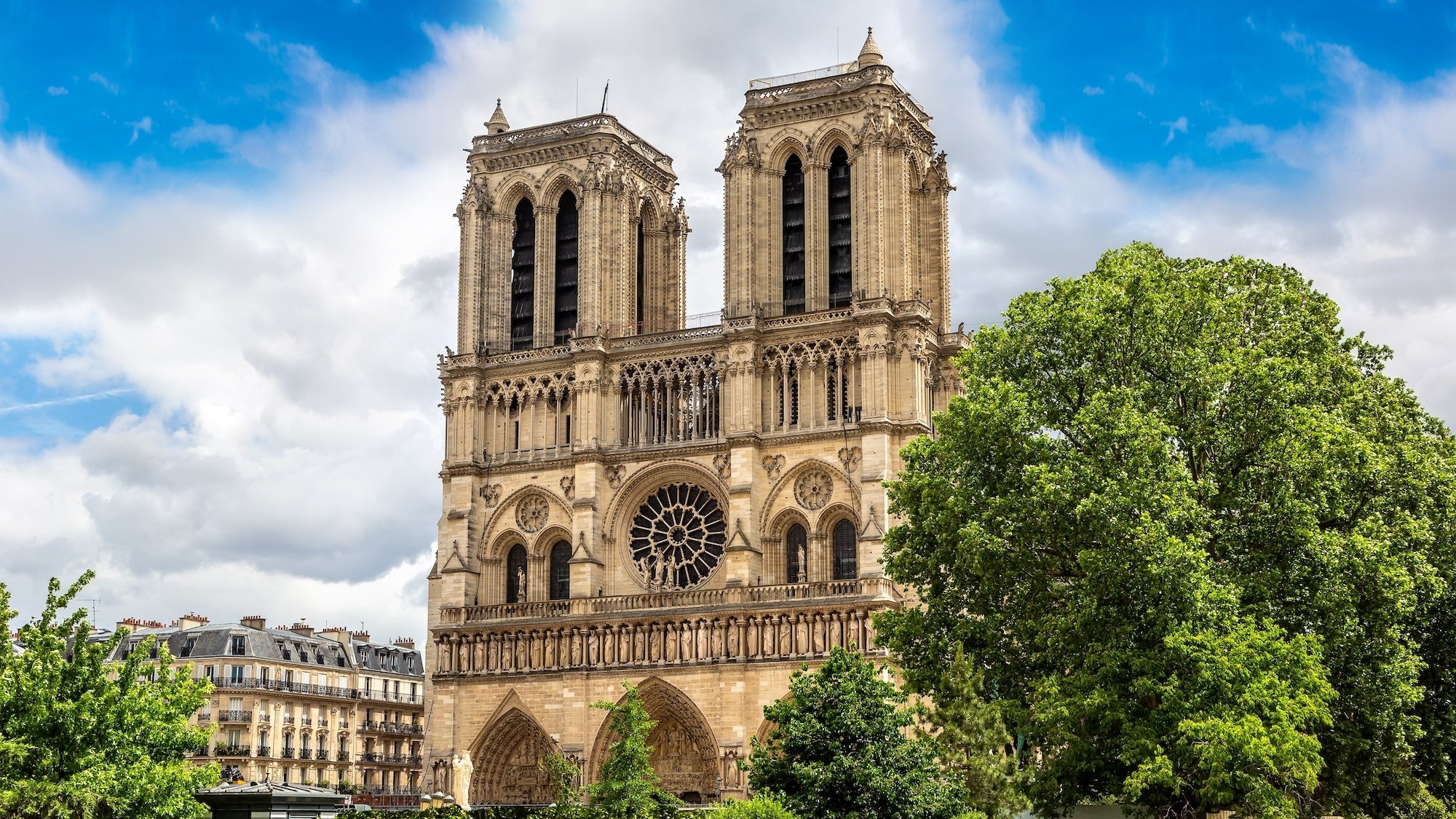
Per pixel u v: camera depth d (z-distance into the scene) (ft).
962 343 472.85
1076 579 273.13
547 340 499.92
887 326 452.35
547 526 484.74
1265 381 269.44
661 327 519.60
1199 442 274.77
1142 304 285.43
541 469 487.20
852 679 244.42
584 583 466.70
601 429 480.64
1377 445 277.44
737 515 453.17
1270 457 265.95
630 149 512.22
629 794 383.04
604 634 457.68
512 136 515.09
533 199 510.17
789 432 457.27
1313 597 260.21
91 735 194.49
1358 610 265.13
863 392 450.30
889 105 470.39
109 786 187.62
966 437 289.74
